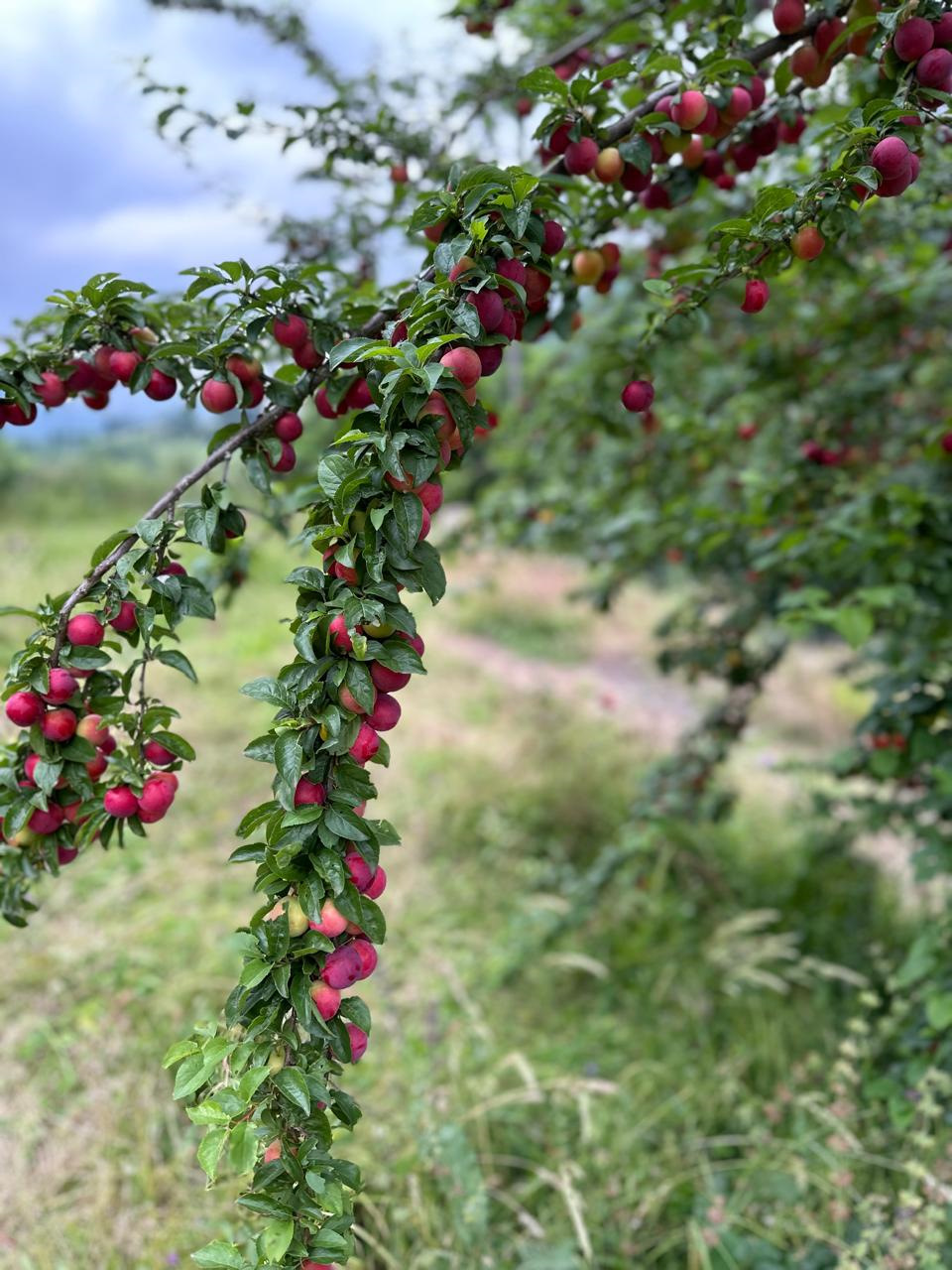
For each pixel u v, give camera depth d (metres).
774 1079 2.87
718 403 3.55
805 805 4.67
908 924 3.76
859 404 2.98
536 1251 2.16
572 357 3.90
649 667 8.58
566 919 3.55
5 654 4.49
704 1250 2.11
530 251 1.23
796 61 1.47
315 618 1.06
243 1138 1.00
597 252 1.63
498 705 6.59
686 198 1.62
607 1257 2.22
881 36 1.36
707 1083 2.81
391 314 1.40
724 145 1.65
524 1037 3.12
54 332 1.46
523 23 2.57
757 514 2.53
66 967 3.27
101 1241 2.21
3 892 1.37
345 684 1.05
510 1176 2.50
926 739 2.36
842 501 2.87
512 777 5.17
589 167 1.41
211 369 1.37
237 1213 2.18
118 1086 2.67
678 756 3.84
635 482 3.60
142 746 1.29
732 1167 2.45
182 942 3.45
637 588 10.97
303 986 1.05
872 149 1.24
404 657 1.06
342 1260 1.05
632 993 3.38
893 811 2.88
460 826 4.63
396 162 2.11
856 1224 2.22
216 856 4.13
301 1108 1.02
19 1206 2.33
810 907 3.92
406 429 1.08
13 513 13.27
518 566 11.02
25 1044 2.89
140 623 1.17
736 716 3.81
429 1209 2.25
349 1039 1.10
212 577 1.96
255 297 1.31
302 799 1.08
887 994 3.12
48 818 1.32
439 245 1.16
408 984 3.33
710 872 4.14
